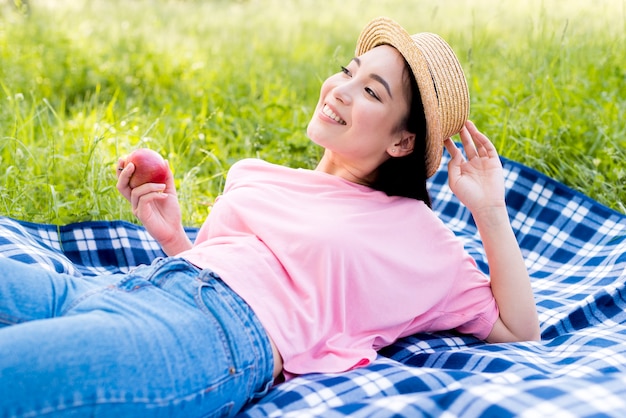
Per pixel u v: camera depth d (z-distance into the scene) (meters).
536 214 3.37
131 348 1.64
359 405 1.75
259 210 2.18
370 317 2.11
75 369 1.55
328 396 1.85
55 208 3.12
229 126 4.50
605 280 2.83
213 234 2.24
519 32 6.85
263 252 2.07
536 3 8.11
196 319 1.81
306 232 2.06
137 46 6.50
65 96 5.45
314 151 4.02
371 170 2.29
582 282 2.90
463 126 2.37
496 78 5.13
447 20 7.91
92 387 1.56
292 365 1.99
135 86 5.63
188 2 9.93
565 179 3.81
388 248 2.13
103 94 5.50
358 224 2.12
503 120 4.19
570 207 3.30
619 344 2.20
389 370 1.99
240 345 1.83
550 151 3.88
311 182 2.29
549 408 1.59
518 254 2.29
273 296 2.00
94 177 3.55
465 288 2.27
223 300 1.89
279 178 2.33
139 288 1.88
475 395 1.68
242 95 5.34
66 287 1.90
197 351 1.74
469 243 3.22
